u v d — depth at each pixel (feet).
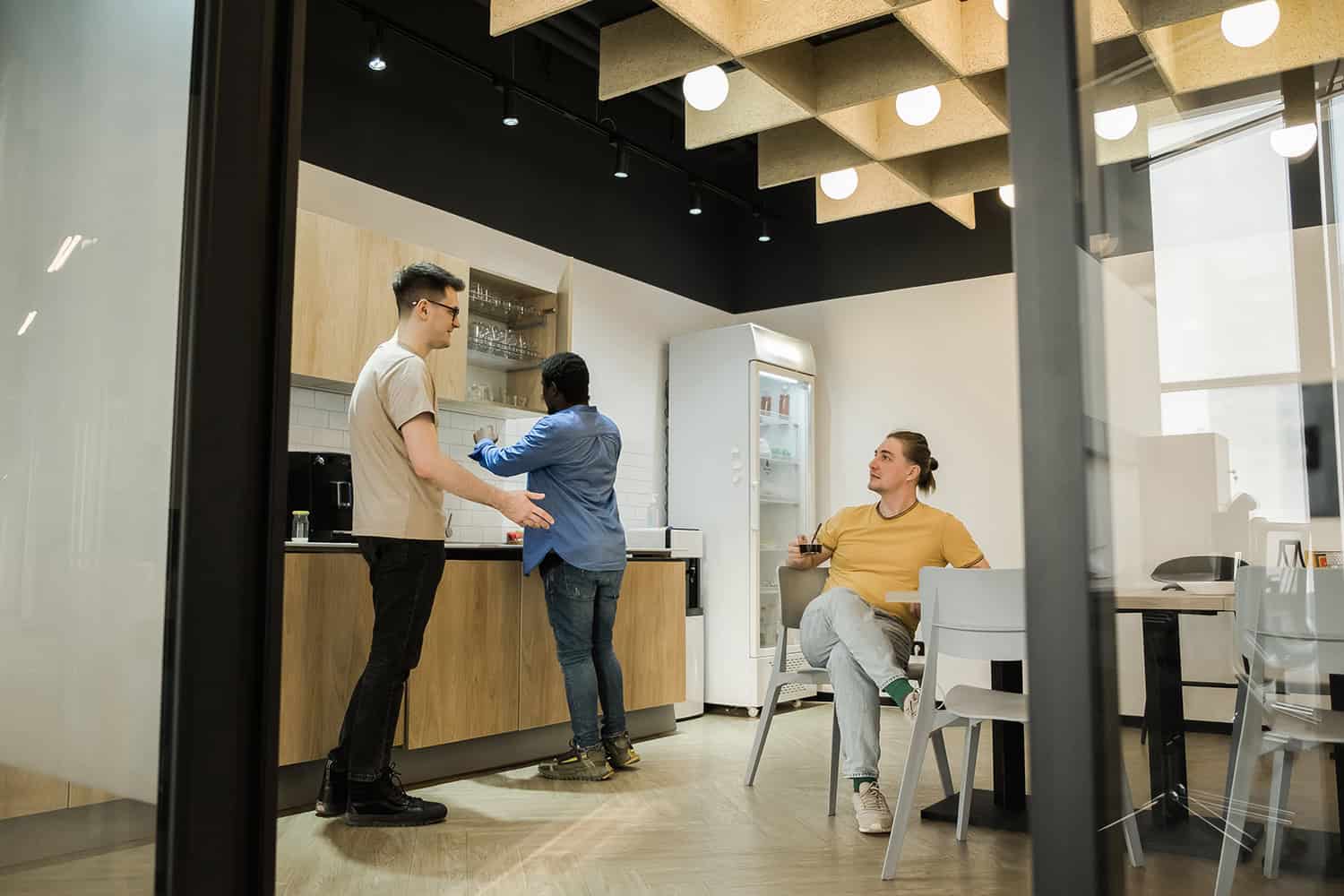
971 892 8.38
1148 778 3.46
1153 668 3.50
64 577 5.77
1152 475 3.58
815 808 11.45
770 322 23.53
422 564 10.43
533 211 18.99
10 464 6.21
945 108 14.99
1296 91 3.70
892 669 10.11
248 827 5.29
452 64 17.58
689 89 13.19
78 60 6.14
